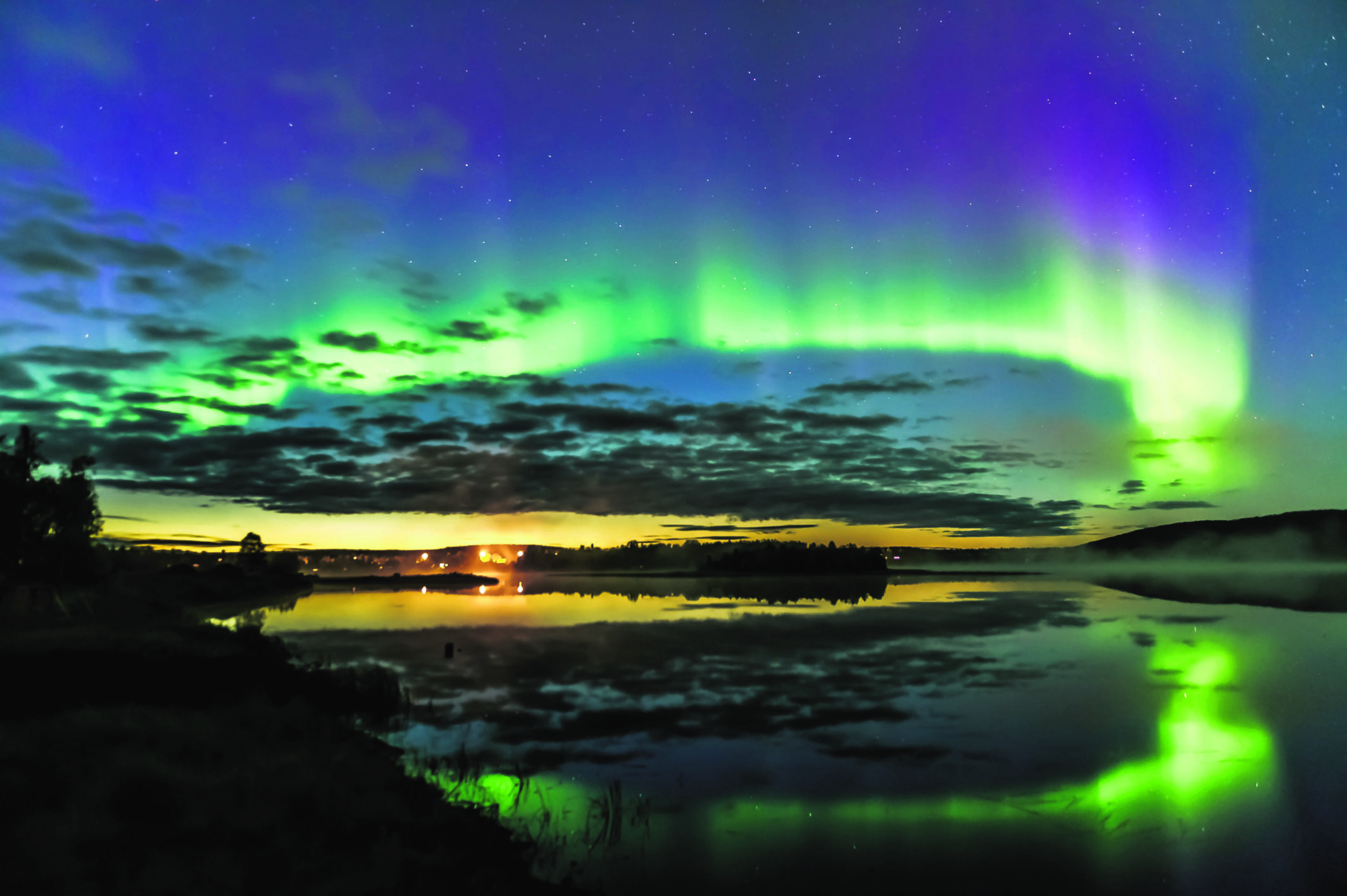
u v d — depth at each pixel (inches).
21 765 518.0
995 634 2297.0
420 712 1078.4
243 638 1395.2
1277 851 604.1
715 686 1365.7
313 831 488.1
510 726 1000.9
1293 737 992.2
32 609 1943.9
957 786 768.3
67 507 2380.7
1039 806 711.1
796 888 515.2
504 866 509.4
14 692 848.3
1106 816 682.8
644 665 1619.1
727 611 3297.2
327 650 1823.3
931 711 1159.6
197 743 631.8
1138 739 976.3
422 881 447.2
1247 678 1471.5
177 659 1066.7
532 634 2241.6
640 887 502.0
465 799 656.4
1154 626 2600.9
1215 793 754.2
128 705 781.9
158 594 3021.7
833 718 1099.9
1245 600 4077.3
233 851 441.4
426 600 4126.5
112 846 423.5
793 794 733.3
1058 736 998.4
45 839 414.9
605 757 856.3
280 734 739.4
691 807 685.3
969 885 531.5
